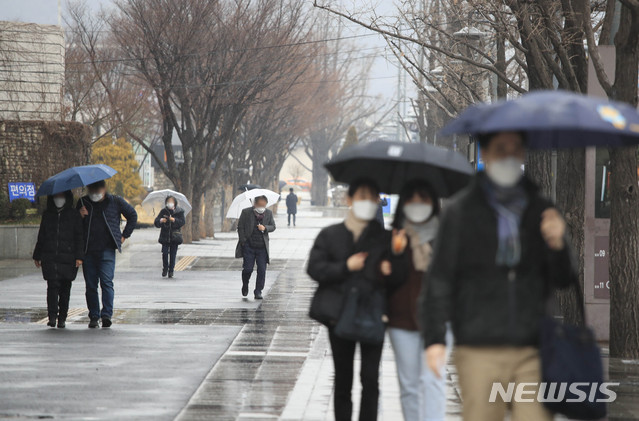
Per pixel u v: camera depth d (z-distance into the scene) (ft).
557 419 67.97
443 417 58.54
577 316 120.26
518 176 42.29
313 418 69.67
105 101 378.32
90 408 72.84
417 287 57.57
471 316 41.39
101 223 121.39
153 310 147.43
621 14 95.96
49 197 120.37
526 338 41.19
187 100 346.33
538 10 115.34
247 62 339.36
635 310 101.45
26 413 70.85
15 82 361.51
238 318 137.80
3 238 280.31
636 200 100.58
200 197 362.12
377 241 58.70
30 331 119.24
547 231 40.86
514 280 41.27
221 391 80.59
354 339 57.00
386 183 64.13
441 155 60.80
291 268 243.19
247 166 479.82
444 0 176.65
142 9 315.58
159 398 77.00
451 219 41.78
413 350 57.88
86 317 136.05
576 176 118.42
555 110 40.37
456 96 195.62
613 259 101.86
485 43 180.34
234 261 262.67
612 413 72.69
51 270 120.57
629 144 45.93
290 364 95.61
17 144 331.57
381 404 75.66
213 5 322.34
